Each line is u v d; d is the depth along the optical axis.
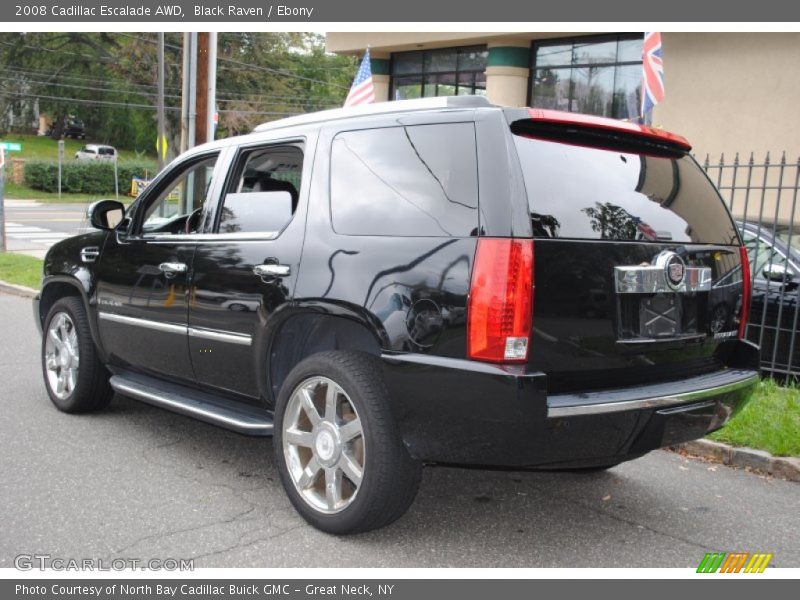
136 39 57.53
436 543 3.87
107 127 65.06
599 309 3.45
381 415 3.59
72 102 63.94
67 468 4.75
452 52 18.86
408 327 3.48
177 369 4.91
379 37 19.03
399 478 3.59
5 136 67.56
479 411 3.27
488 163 3.41
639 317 3.60
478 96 3.66
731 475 5.05
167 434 5.49
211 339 4.54
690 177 4.12
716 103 14.31
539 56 17.39
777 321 6.86
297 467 4.00
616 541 3.97
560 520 4.22
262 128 4.69
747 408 5.73
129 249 5.24
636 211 3.68
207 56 11.16
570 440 3.31
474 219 3.38
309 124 4.35
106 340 5.46
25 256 15.98
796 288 6.88
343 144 4.10
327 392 3.81
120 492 4.39
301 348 4.36
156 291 4.93
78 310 5.72
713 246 4.01
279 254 4.14
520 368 3.23
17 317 10.18
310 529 3.96
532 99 17.61
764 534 4.12
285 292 4.04
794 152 13.45
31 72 62.19
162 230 5.36
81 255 5.68
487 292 3.26
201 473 4.73
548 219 3.35
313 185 4.14
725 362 4.20
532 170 3.40
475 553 3.77
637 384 3.63
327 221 4.00
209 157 4.96
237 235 4.51
